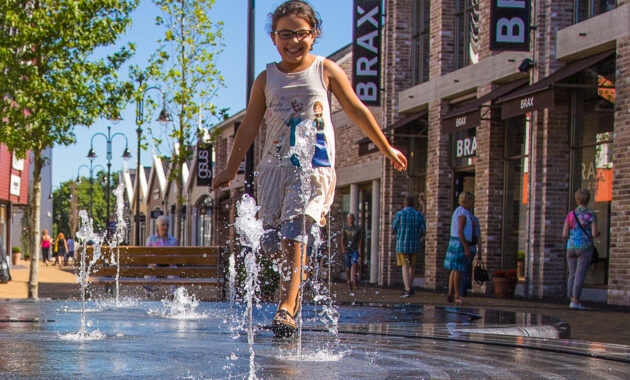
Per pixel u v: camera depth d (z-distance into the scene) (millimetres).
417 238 16172
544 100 13938
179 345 3645
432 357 3271
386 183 23750
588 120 15141
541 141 15906
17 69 15430
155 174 69125
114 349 3438
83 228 6945
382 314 6402
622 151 13539
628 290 13180
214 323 5191
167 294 14258
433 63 21484
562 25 15648
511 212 17906
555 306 12984
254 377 2648
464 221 13750
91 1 15648
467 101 20109
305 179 4180
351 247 19453
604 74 14609
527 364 3082
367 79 22953
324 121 4309
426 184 22141
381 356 3289
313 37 4363
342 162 28750
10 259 38688
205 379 2594
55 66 15500
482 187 18438
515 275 15484
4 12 15523
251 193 13109
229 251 11586
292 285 4113
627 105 13484
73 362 2979
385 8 24031
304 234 4133
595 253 12406
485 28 18641
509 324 5234
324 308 7168
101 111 15945
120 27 16016
